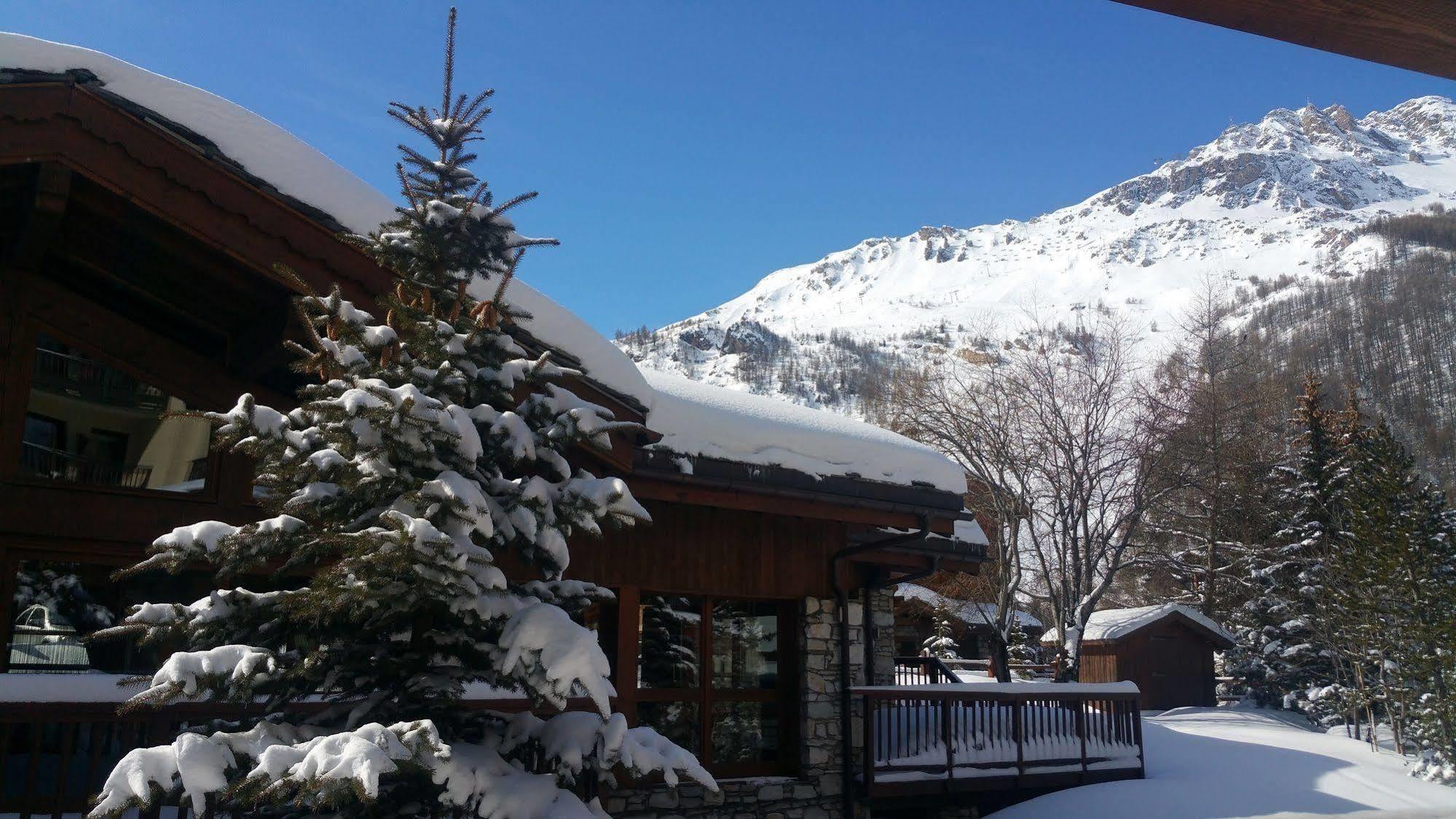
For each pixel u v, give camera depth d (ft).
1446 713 56.65
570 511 19.19
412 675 18.28
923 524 36.35
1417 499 73.26
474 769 17.37
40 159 20.72
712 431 31.83
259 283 24.03
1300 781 49.85
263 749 16.21
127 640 24.44
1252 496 108.58
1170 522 114.11
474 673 18.54
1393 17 4.25
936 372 98.07
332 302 18.06
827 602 37.86
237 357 26.91
